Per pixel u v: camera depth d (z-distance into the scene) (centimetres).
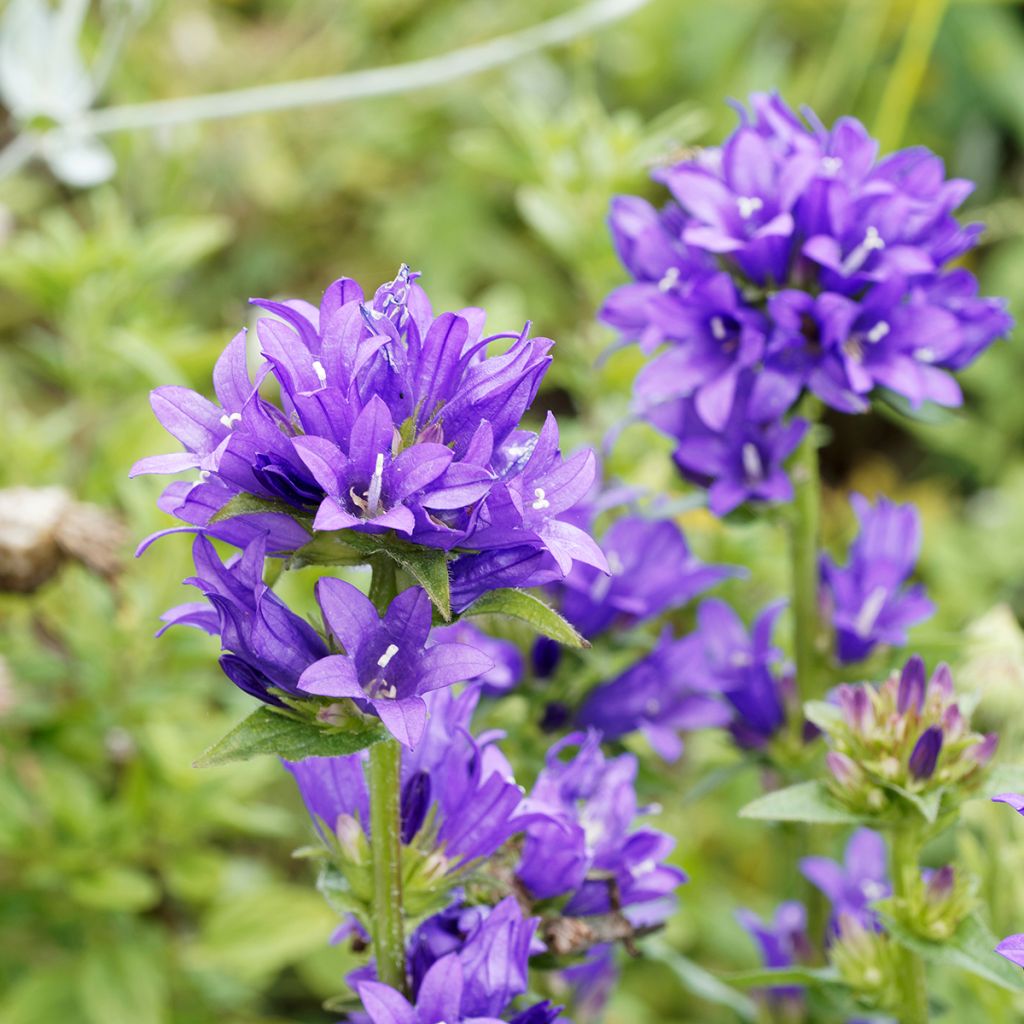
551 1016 53
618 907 56
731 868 79
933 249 61
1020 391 96
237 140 99
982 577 85
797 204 60
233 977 72
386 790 52
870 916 62
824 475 103
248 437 49
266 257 100
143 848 70
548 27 77
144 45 96
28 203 97
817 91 104
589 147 75
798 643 64
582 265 75
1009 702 63
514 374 50
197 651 70
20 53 75
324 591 50
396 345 50
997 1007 64
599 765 57
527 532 50
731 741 65
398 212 101
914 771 57
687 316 61
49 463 75
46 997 69
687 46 108
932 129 110
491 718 62
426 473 49
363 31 103
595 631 62
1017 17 113
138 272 75
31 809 70
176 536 69
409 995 54
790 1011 65
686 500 63
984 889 64
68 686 70
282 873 78
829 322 59
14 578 67
